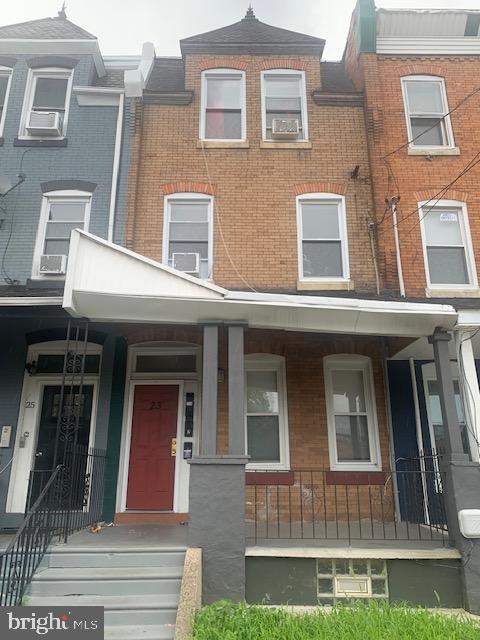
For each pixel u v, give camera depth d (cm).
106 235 940
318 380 880
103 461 825
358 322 691
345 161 1005
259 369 911
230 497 594
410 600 580
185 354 912
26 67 1055
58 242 948
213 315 673
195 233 964
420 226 955
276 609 526
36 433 866
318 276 946
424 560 593
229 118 1052
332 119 1035
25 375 884
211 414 636
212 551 578
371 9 1050
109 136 1005
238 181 985
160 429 868
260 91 1054
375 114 1008
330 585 584
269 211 968
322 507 821
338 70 1216
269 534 703
